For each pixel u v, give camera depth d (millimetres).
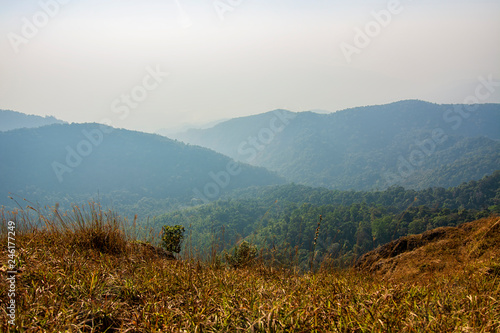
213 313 2732
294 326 2354
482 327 2342
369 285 3912
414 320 2492
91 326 2521
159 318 2615
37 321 2430
